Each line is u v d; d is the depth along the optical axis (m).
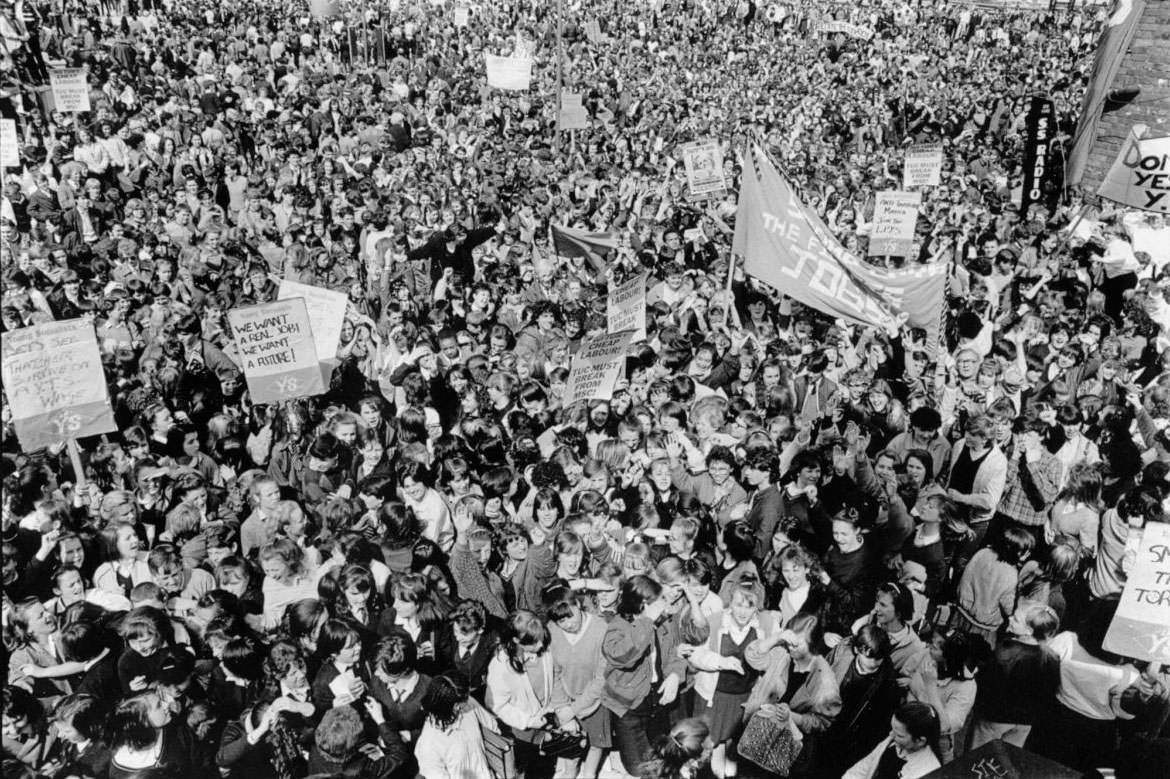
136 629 5.41
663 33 41.84
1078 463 7.91
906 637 5.96
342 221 15.68
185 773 5.46
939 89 32.41
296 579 6.53
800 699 5.89
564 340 10.54
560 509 6.92
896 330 10.62
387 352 10.65
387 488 7.52
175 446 8.44
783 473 8.45
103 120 17.70
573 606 5.88
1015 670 5.93
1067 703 5.97
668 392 8.79
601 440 8.43
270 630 6.34
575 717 5.96
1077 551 6.89
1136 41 16.81
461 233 13.65
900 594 5.96
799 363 10.38
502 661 5.81
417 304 12.26
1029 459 7.83
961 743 6.37
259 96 24.59
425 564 6.74
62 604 6.48
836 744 5.88
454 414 9.48
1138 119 16.92
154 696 5.36
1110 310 13.73
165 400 9.04
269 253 14.10
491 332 10.38
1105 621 6.18
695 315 11.95
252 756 5.46
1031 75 33.72
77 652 5.80
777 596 6.99
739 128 25.84
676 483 7.91
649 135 24.97
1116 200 12.99
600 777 6.16
